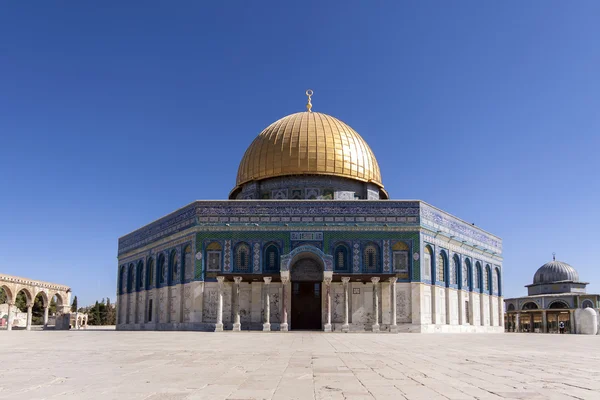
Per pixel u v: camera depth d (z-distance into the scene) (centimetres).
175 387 880
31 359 1394
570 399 788
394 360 1402
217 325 3794
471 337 3158
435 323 4106
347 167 4634
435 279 4175
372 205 4106
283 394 817
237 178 4978
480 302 4884
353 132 4938
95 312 9806
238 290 3962
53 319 8362
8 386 888
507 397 804
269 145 4712
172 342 2278
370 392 843
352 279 3888
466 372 1131
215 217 4125
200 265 4059
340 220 4091
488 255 5131
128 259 5425
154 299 4738
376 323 3809
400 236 4062
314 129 4706
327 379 991
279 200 4125
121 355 1527
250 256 4062
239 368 1169
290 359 1404
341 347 1952
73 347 1912
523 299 8794
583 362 1413
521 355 1650
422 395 817
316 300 4044
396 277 3925
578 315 4828
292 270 4062
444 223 4422
